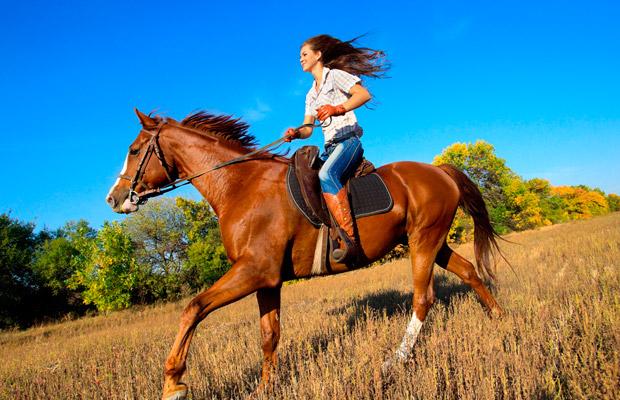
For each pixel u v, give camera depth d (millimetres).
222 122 4137
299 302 11578
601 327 3719
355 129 3980
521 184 59375
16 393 4965
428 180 4293
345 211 3633
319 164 3855
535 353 3295
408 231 4227
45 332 19172
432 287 4352
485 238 4906
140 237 33625
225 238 3588
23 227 34094
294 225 3578
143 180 3992
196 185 3898
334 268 3760
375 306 7414
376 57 4215
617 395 2627
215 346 6230
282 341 5340
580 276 6824
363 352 3893
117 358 6047
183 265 33031
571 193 88312
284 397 3133
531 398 2752
